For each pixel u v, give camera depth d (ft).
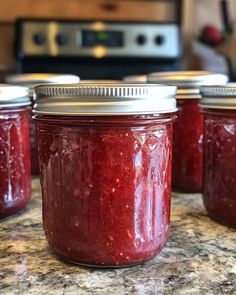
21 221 1.92
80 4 5.13
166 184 1.53
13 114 1.89
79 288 1.31
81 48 4.97
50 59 4.98
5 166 1.88
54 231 1.50
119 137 1.37
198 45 5.44
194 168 2.34
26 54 4.86
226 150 1.76
